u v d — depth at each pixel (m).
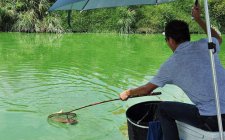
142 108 4.06
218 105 3.02
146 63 13.46
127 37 25.92
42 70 11.51
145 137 3.56
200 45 3.22
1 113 7.04
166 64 3.26
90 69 11.94
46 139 5.81
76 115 6.98
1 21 27.50
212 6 30.91
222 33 31.02
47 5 28.59
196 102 3.16
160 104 3.35
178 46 3.27
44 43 20.00
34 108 7.41
